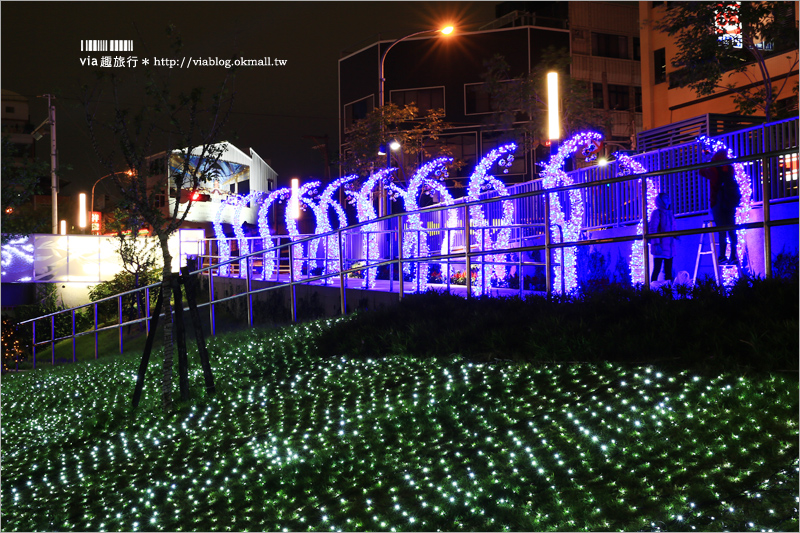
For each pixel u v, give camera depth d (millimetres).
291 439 7770
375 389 8727
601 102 46000
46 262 31547
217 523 6254
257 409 9367
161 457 8500
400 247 12836
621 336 7668
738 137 13344
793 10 18844
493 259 17344
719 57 19703
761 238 12570
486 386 7656
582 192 17203
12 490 8570
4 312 29547
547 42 42344
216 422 9266
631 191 15445
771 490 4613
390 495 5957
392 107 30016
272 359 11969
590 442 5863
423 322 10453
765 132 12719
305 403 9070
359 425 7621
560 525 4859
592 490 5203
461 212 19203
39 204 55406
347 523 5598
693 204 14289
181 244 31953
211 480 7277
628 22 46844
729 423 5480
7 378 18500
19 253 31188
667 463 5273
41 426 11781
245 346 13711
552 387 7223
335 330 11867
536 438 6195
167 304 10836
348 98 46906
